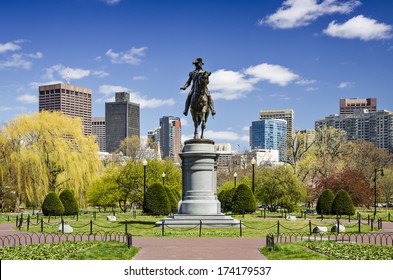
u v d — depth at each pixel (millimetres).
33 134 52844
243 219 40156
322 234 26703
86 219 40812
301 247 20172
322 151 78875
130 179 60344
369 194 60438
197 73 32531
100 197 59031
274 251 19297
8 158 52000
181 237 25500
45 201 44562
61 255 17797
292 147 77312
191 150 31438
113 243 21109
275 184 54625
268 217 43781
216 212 30969
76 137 55250
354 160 82062
